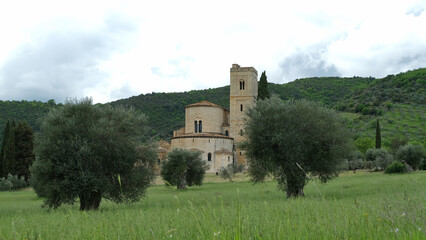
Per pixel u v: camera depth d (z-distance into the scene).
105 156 26.91
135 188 27.80
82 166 26.19
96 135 26.69
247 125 30.95
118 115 28.72
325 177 31.48
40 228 9.01
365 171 74.56
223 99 167.62
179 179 58.00
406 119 147.25
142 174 27.94
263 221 6.56
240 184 60.44
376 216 6.34
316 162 30.20
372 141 108.88
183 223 7.06
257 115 30.06
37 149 26.53
